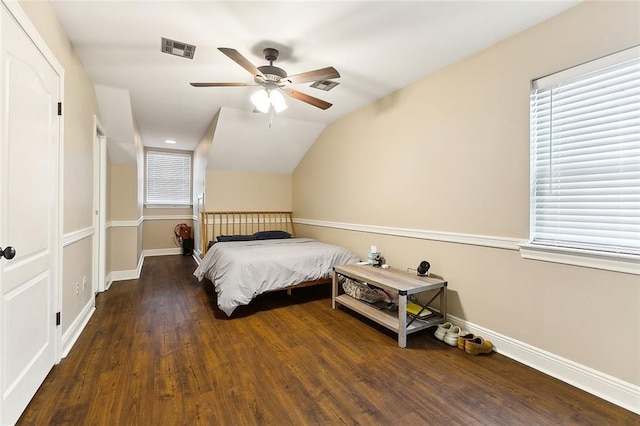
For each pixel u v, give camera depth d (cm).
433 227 290
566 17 196
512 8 194
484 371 208
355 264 344
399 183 330
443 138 279
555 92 209
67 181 227
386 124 347
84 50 249
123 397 174
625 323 172
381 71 286
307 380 195
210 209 518
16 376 152
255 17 205
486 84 243
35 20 172
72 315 244
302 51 251
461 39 231
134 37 230
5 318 141
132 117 385
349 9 196
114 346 236
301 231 553
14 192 150
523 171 219
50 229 195
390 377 199
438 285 261
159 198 673
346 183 421
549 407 171
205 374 199
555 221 210
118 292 381
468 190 257
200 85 254
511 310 227
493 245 238
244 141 468
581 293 190
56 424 152
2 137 138
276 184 576
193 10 199
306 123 455
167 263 571
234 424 155
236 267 312
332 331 271
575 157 200
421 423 157
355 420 159
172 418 158
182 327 276
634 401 168
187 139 585
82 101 271
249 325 283
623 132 179
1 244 138
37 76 174
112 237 440
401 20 208
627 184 178
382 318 267
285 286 332
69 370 200
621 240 181
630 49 171
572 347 194
